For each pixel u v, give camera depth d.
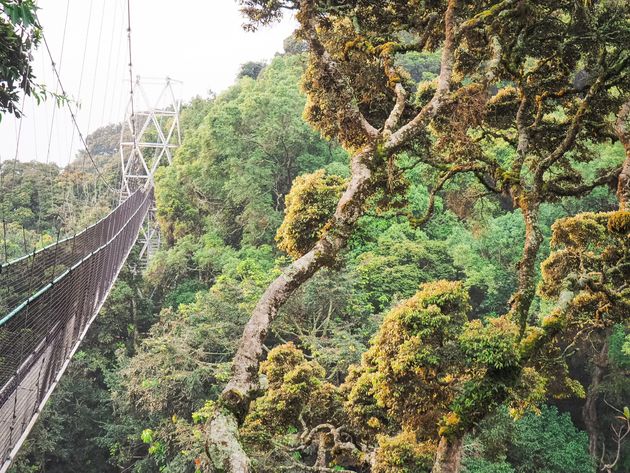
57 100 8.66
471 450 13.29
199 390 22.64
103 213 31.91
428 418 8.59
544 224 26.92
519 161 8.42
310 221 8.71
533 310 23.45
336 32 9.37
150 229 51.06
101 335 31.30
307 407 10.55
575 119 8.47
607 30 9.09
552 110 9.98
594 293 9.53
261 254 32.41
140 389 23.70
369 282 25.97
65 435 27.39
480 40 9.18
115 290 32.06
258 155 36.31
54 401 26.55
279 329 22.06
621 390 25.03
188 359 22.55
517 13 8.21
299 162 36.97
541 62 9.70
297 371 10.56
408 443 9.27
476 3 8.54
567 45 9.52
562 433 23.31
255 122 38.16
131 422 26.23
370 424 10.08
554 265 10.08
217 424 5.32
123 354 29.27
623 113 9.41
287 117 37.03
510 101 10.19
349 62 9.14
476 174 8.70
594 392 25.20
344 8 9.30
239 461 5.05
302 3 8.36
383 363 8.73
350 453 9.93
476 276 26.30
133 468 27.22
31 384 9.12
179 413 23.61
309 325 22.70
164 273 36.94
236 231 38.59
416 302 8.88
